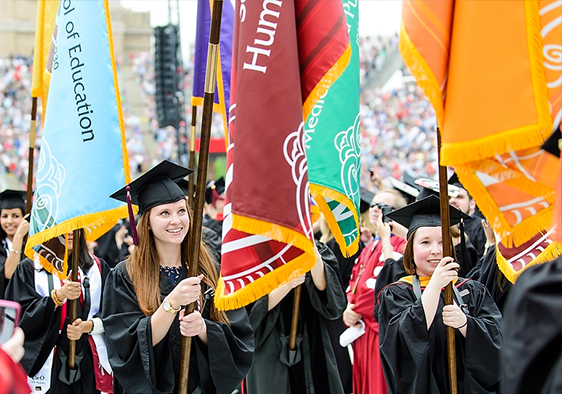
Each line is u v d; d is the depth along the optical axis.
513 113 2.37
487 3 2.42
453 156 2.43
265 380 4.32
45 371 4.17
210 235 6.11
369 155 22.92
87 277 4.41
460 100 2.44
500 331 3.34
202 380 3.23
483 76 2.41
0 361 1.63
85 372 4.25
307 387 4.35
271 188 2.64
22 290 4.30
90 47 3.80
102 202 3.71
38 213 3.80
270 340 4.36
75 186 3.71
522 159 2.50
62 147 3.77
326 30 2.82
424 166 22.20
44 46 4.65
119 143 3.80
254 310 4.20
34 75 4.70
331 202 4.26
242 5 2.74
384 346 3.46
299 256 2.74
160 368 3.18
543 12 2.39
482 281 4.11
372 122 23.92
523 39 2.38
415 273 3.77
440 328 3.38
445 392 3.35
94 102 3.77
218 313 3.35
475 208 5.82
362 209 6.48
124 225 8.85
